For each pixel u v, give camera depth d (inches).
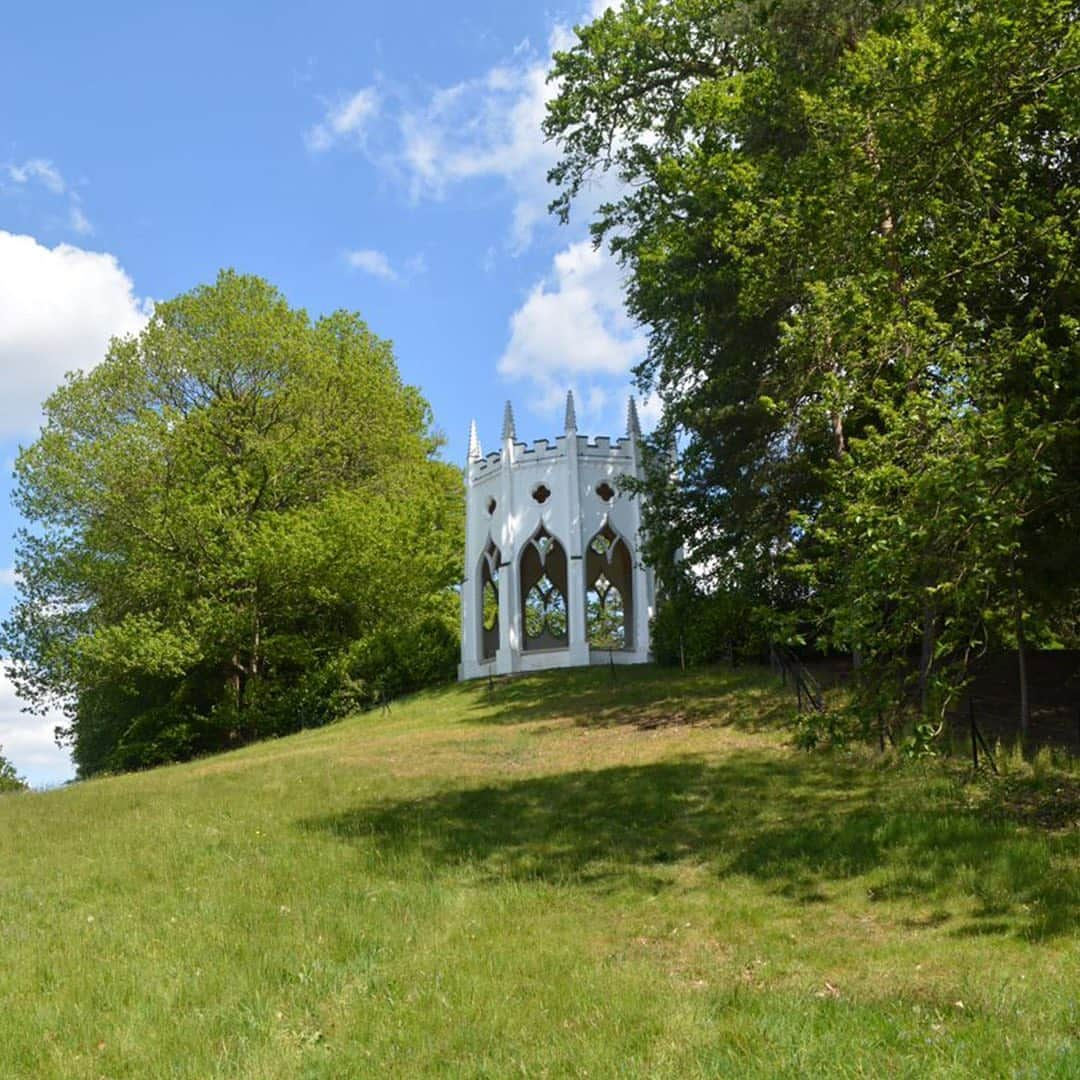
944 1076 258.5
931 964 361.7
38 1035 327.9
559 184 1200.8
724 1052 284.5
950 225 552.4
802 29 789.2
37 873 555.8
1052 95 481.4
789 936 405.7
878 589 426.3
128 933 434.0
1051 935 376.5
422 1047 302.5
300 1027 327.3
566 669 1411.2
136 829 656.4
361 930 422.6
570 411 1519.4
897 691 450.6
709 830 560.1
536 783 705.6
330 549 1445.6
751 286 738.2
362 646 1534.2
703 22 1060.5
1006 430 422.0
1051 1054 267.3
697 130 1018.1
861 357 540.1
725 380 984.9
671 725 896.9
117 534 1451.8
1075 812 522.3
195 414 1507.1
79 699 1568.7
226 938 420.2
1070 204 554.3
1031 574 597.0
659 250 1031.0
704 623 1232.2
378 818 638.5
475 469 1614.2
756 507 959.0
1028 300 571.5
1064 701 788.0
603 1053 285.0
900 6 668.1
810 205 581.6
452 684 1488.7
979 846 475.2
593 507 1505.9
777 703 891.4
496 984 353.7
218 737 1549.0
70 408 1533.0
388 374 1790.1
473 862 530.6
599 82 1121.4
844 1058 274.4
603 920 439.8
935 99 529.7
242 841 600.4
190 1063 298.5
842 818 546.9
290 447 1517.0
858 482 452.8
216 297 1588.3
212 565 1450.5
